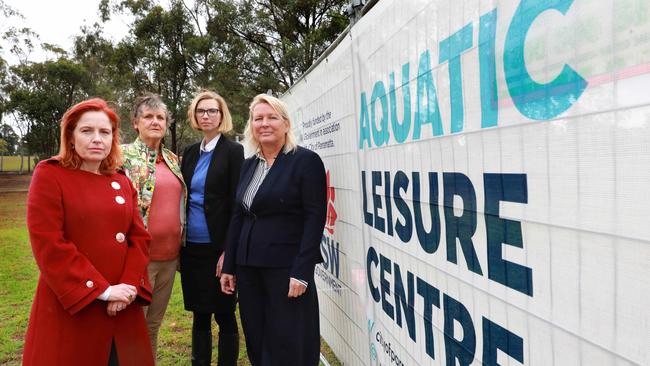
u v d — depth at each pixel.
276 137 2.23
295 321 2.17
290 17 22.08
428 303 1.43
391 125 1.66
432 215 1.36
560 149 0.83
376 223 1.90
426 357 1.47
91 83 30.39
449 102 1.23
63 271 1.83
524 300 0.96
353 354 2.42
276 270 2.19
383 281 1.86
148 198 2.58
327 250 2.85
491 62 1.03
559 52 0.82
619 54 0.69
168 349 3.71
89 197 1.98
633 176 0.68
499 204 1.02
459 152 1.19
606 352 0.75
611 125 0.71
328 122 2.60
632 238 0.69
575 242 0.80
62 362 1.85
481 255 1.11
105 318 1.95
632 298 0.69
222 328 2.88
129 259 2.09
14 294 5.43
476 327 1.16
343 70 2.26
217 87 21.42
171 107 23.58
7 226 12.10
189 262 2.80
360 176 2.09
